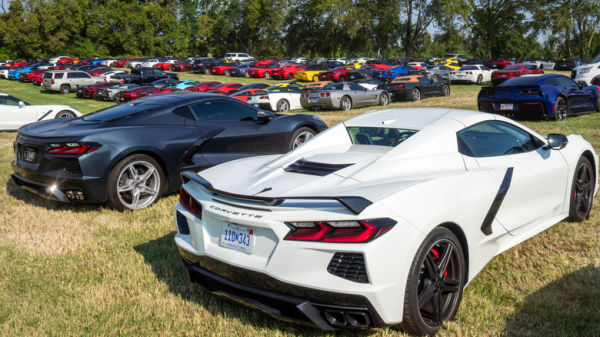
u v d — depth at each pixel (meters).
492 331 2.61
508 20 65.81
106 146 4.96
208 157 5.82
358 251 2.26
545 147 3.80
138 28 84.25
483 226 2.91
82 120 5.57
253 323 2.79
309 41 85.75
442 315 2.65
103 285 3.32
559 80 11.16
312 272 2.34
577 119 11.07
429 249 2.48
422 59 52.56
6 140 11.27
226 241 2.65
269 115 6.36
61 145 4.88
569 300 2.95
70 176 4.91
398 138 3.20
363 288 2.26
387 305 2.31
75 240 4.26
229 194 2.63
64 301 3.11
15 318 2.86
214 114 6.04
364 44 81.88
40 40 78.31
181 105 5.79
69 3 79.75
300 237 2.35
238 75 43.09
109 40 84.00
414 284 2.40
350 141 3.38
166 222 4.74
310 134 7.05
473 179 2.88
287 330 2.67
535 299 2.96
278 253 2.39
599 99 12.18
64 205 5.53
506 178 3.15
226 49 92.62
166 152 5.41
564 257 3.57
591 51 80.00
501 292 3.06
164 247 4.01
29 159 5.25
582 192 4.28
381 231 2.28
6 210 5.33
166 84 27.88
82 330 2.75
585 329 2.59
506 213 3.21
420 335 2.54
